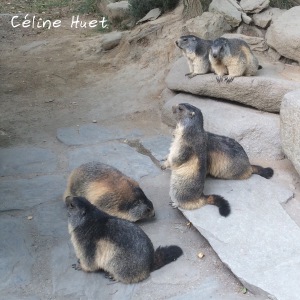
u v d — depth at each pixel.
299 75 2.98
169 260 1.92
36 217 2.22
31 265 1.93
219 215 2.10
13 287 1.83
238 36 3.44
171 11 4.35
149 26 4.11
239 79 2.81
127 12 4.88
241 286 1.80
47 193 2.40
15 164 2.68
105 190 2.11
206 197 2.16
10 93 3.64
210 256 1.97
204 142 2.16
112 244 1.79
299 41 3.02
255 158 2.66
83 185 2.16
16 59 4.36
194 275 1.86
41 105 3.45
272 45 3.24
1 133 3.05
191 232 2.12
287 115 2.32
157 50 3.88
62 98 3.56
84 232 1.81
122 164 2.66
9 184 2.48
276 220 2.08
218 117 2.78
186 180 2.12
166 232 2.12
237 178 2.37
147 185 2.47
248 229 2.02
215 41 2.81
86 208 1.82
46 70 4.07
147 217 2.16
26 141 2.96
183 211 2.15
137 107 3.37
